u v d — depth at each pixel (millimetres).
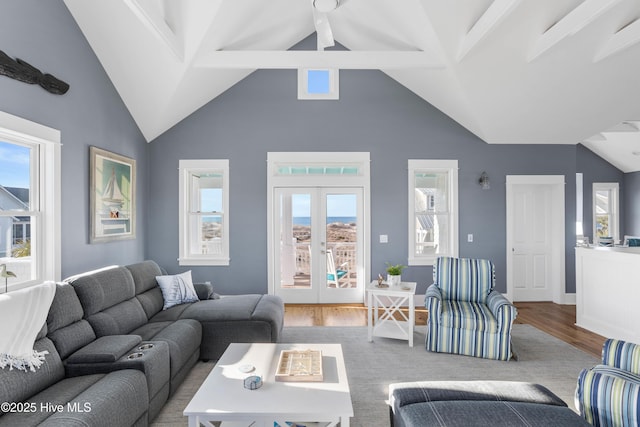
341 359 2156
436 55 3717
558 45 3266
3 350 1715
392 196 4918
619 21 3027
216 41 3582
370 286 3611
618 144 6645
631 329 3311
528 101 4117
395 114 4914
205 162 4809
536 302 5145
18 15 2498
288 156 4844
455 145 4957
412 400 1649
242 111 4836
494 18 2770
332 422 1594
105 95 3652
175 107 4379
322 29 3242
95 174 3422
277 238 4973
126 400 1745
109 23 3184
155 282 3496
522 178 4988
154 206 4789
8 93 2430
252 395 1726
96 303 2498
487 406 1530
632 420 1431
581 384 1635
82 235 3260
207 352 3008
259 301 3535
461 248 4973
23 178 2701
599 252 3674
